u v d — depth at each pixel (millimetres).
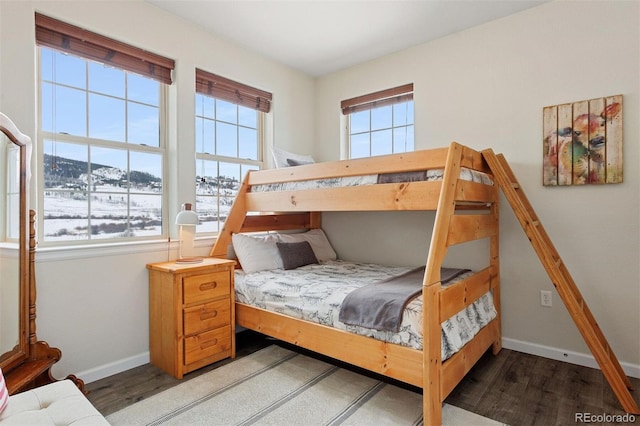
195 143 2941
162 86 2855
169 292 2385
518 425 1797
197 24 2922
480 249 2930
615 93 2367
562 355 2572
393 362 1874
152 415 1891
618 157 2352
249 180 3189
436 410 1721
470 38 2963
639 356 2316
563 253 2566
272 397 2076
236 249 3035
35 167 2148
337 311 2133
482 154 2350
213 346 2533
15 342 1829
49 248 2141
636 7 2297
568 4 2529
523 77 2715
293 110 3830
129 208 2643
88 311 2283
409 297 1938
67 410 1258
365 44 3254
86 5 2305
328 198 2533
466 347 2094
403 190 2158
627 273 2350
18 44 2031
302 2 2600
